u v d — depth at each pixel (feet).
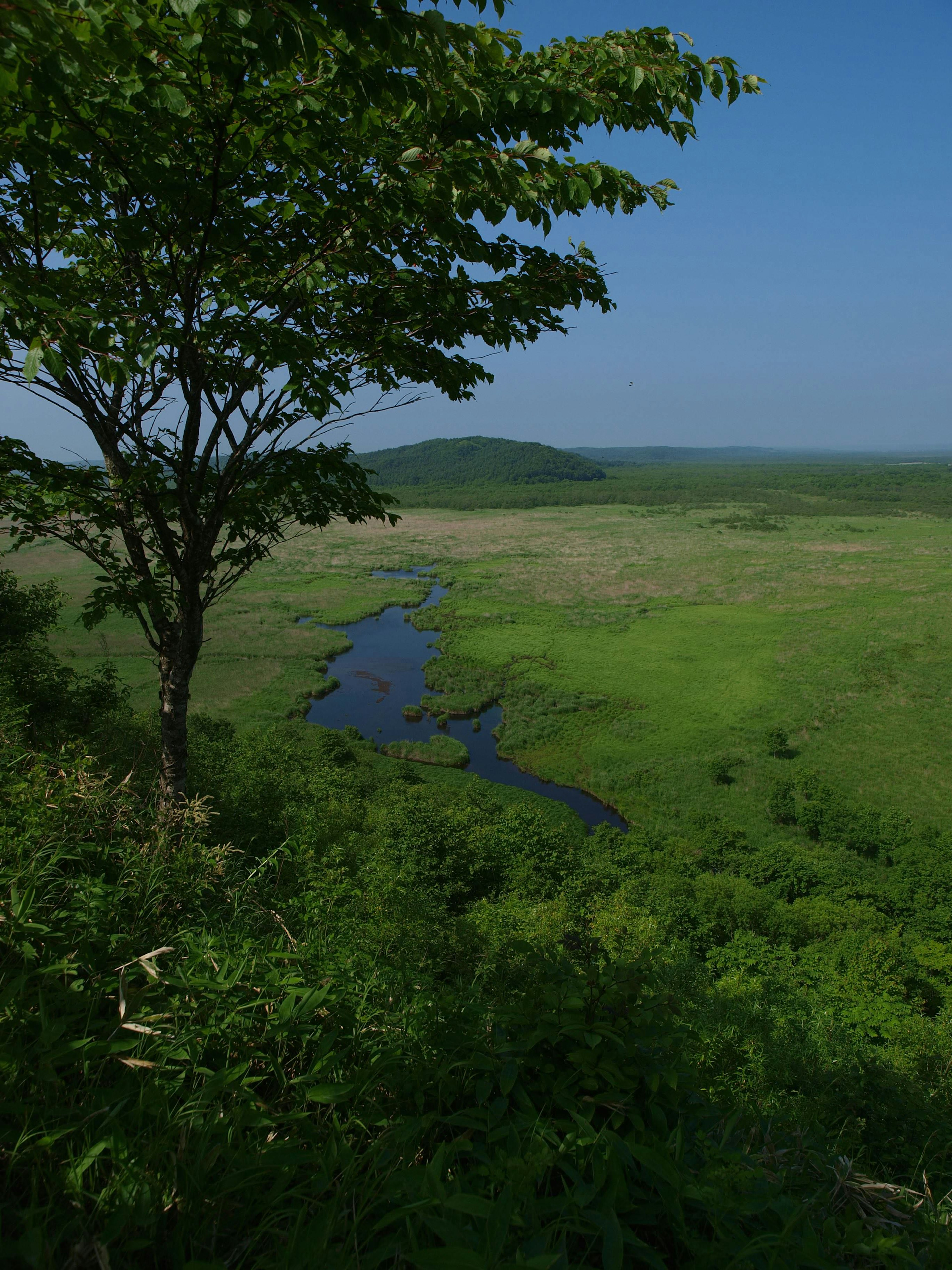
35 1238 4.62
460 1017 8.91
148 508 17.94
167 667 20.27
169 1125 6.04
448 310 15.89
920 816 104.78
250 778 51.57
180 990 8.43
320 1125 6.95
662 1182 6.45
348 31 8.98
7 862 10.42
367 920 15.98
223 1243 5.42
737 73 13.29
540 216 13.69
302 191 13.79
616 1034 8.00
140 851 11.97
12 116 11.30
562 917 47.39
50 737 27.25
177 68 11.19
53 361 12.07
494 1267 4.72
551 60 13.42
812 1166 8.32
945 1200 8.05
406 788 93.35
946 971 56.18
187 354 16.07
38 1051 6.57
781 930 65.31
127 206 15.83
